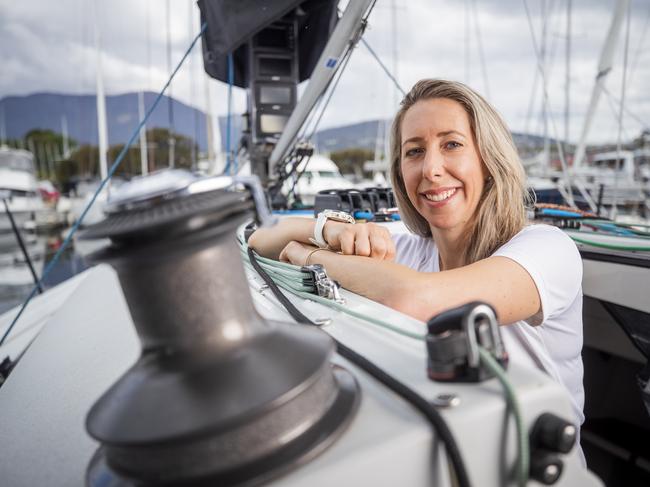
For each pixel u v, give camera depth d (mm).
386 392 429
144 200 354
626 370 1772
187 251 354
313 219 1298
